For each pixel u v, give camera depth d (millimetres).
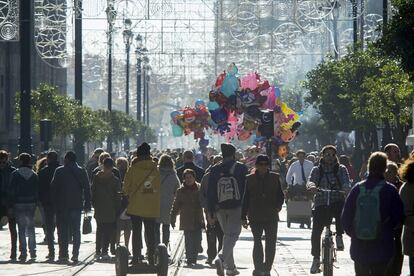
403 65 52906
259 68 180125
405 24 52312
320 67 105188
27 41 63000
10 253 49594
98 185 44781
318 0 100438
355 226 27281
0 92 135500
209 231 43656
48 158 46938
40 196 46594
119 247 36906
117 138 157750
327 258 34625
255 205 37469
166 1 121062
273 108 70438
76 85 94125
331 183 37188
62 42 103750
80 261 45281
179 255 49500
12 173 45594
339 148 138625
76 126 106438
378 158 27484
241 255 48969
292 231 65062
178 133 87562
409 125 80375
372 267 27250
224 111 70375
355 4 97688
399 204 27234
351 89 92000
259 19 123250
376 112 78812
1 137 135125
